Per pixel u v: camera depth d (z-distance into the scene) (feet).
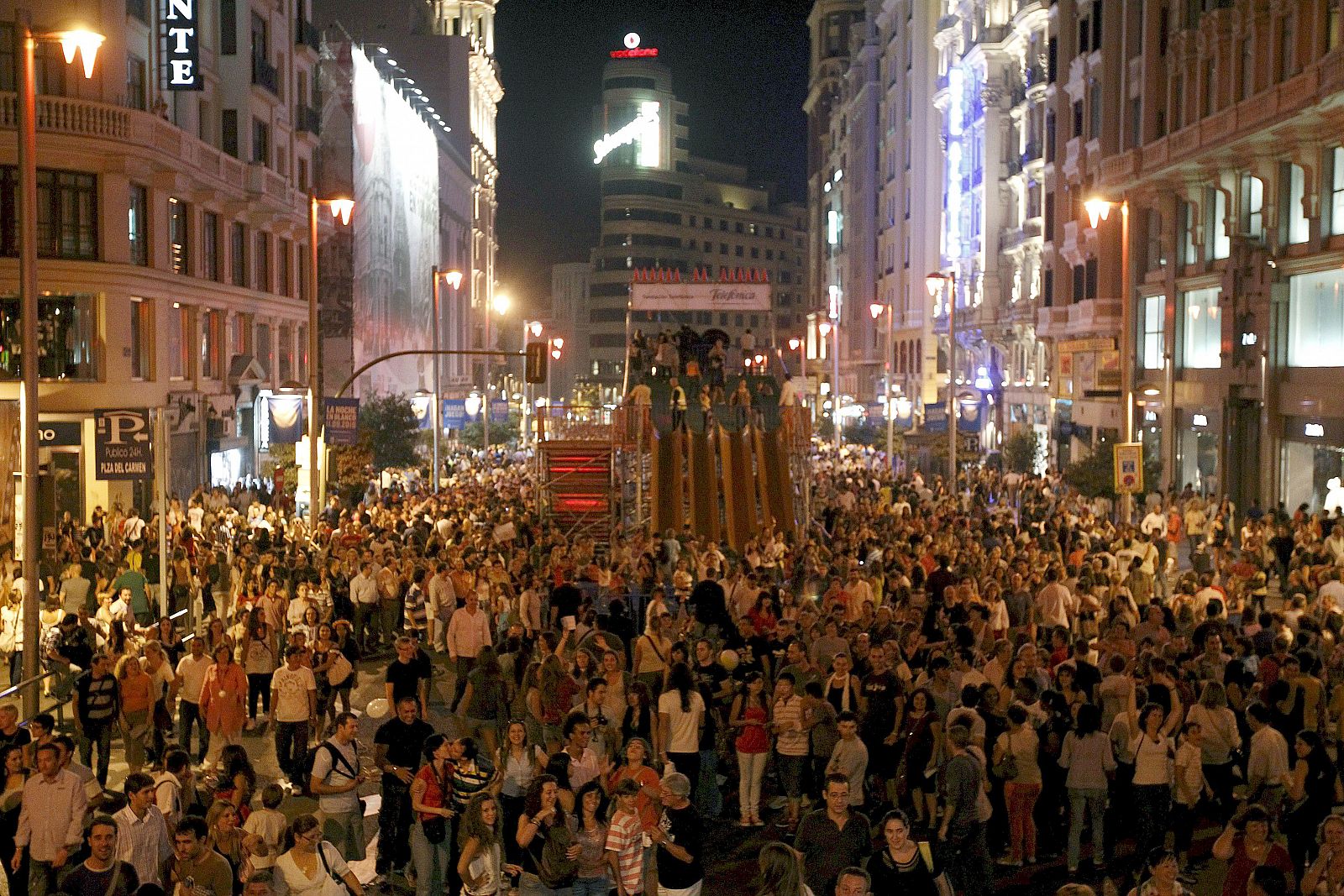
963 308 261.24
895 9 353.10
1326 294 125.39
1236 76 139.64
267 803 36.70
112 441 73.05
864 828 33.81
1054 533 91.35
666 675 52.08
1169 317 157.28
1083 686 49.47
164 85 137.08
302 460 119.03
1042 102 216.33
